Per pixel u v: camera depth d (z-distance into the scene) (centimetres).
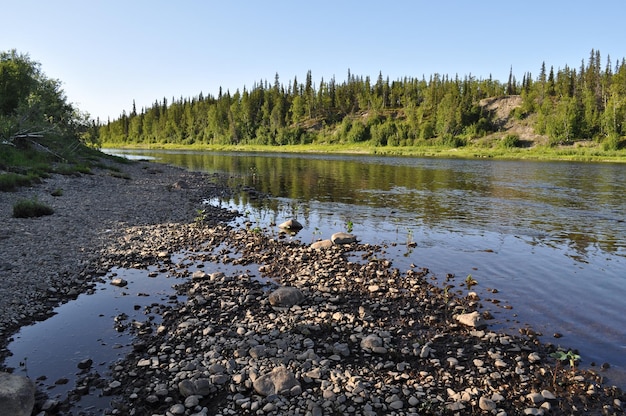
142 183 3753
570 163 7400
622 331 983
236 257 1554
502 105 14838
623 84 12400
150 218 2173
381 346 884
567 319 1048
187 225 2052
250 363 803
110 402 690
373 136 13812
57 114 5059
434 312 1085
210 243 1725
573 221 2270
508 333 971
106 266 1366
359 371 796
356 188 3772
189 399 690
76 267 1335
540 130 11825
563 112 11275
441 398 716
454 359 839
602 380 774
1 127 3741
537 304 1141
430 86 17012
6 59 4831
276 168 6094
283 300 1097
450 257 1587
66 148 4550
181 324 962
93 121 5672
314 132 16138
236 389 726
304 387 738
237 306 1079
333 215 2462
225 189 3647
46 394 703
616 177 4703
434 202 2952
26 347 858
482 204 2856
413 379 773
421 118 14662
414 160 8338
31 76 5078
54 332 925
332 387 734
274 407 677
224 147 15375
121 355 837
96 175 3931
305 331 945
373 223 2227
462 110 13875
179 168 5844
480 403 695
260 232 1964
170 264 1434
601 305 1136
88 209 2261
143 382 744
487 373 798
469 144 12500
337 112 17888
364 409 679
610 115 10662
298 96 17662
